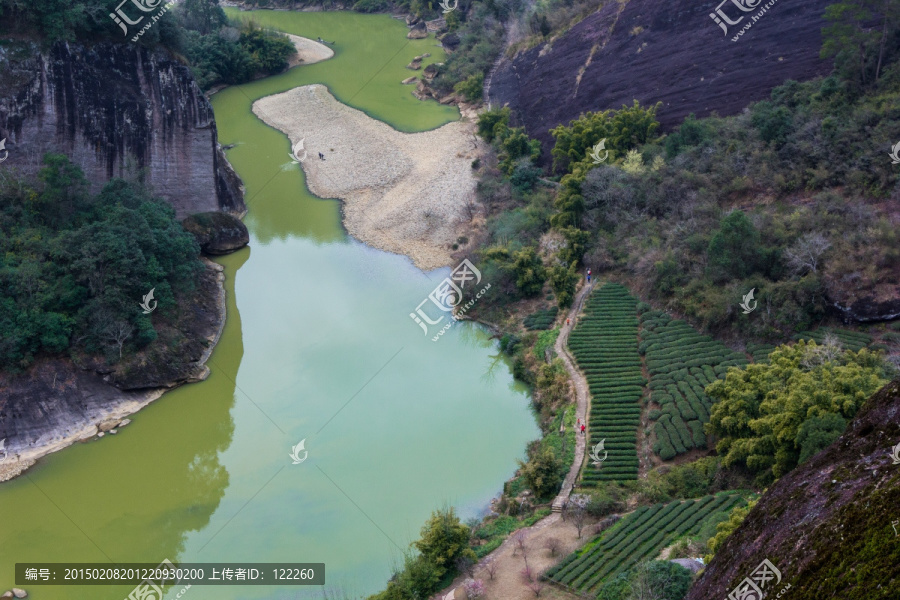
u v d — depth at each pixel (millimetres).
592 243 69125
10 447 52031
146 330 57938
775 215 60781
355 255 75062
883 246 54469
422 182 84000
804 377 44344
